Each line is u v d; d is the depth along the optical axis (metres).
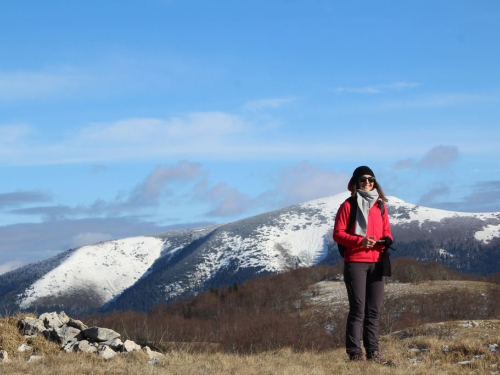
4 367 8.84
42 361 9.27
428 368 8.94
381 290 8.91
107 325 59.09
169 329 53.78
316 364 9.13
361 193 8.77
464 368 9.16
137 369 8.70
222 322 64.75
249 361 9.34
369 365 8.73
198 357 9.81
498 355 9.52
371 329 9.01
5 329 10.18
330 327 58.44
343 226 8.77
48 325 10.43
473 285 91.19
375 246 8.81
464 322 16.14
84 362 9.11
